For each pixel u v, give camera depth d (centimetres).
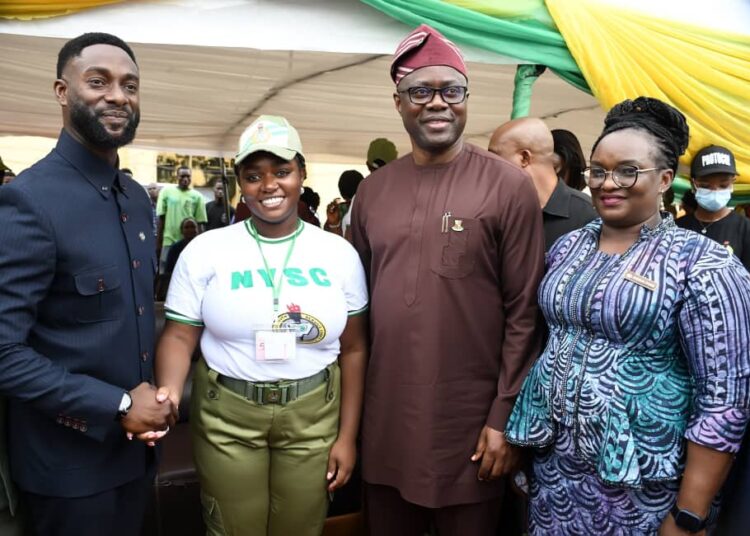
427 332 177
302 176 179
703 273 137
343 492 241
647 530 146
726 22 302
